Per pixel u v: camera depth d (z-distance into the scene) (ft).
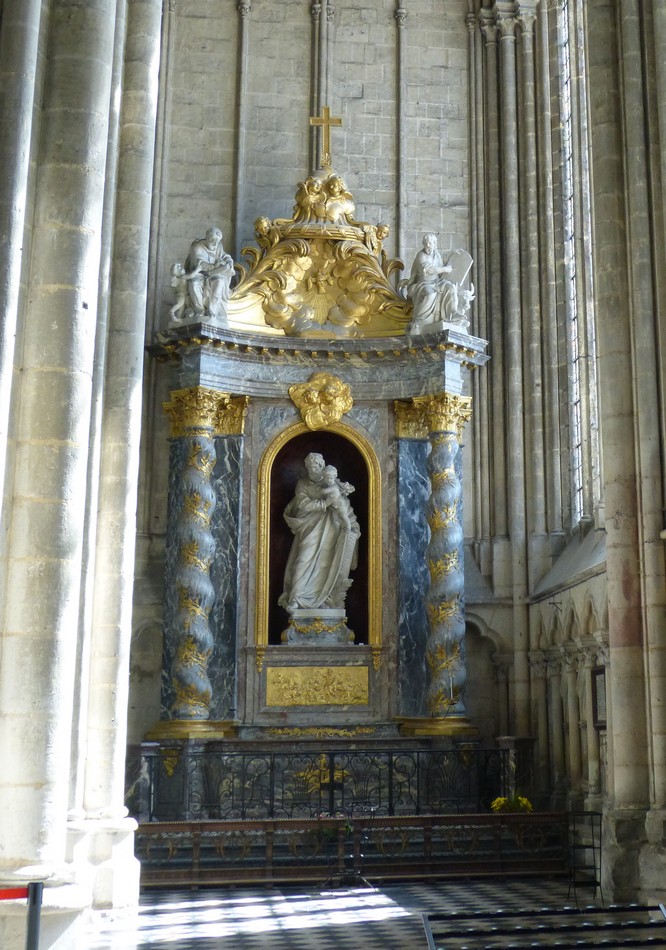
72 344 34.22
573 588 68.18
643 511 51.78
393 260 77.36
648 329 52.95
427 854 59.36
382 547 74.38
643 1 55.42
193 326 71.61
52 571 32.76
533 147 80.28
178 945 41.47
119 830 46.42
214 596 71.67
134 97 52.80
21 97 33.53
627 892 49.08
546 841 62.59
